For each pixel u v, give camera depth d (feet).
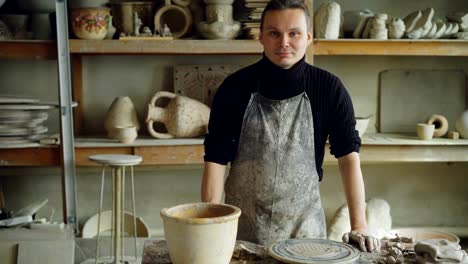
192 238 4.36
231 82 6.82
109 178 12.09
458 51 10.82
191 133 10.87
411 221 12.81
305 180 6.89
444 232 12.16
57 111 11.91
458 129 11.32
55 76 11.81
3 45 10.05
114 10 11.05
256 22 10.44
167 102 11.96
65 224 10.22
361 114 12.45
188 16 11.10
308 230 6.90
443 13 12.26
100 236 11.43
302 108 6.77
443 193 12.78
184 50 10.29
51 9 10.55
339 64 12.32
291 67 6.57
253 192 6.90
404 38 10.98
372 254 5.00
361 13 11.27
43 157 10.25
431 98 12.42
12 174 11.86
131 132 10.39
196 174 12.32
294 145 6.82
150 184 12.24
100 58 11.86
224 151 6.71
